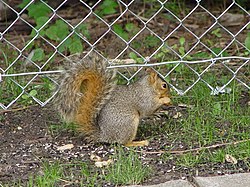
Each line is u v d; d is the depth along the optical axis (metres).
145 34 9.03
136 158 5.98
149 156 6.18
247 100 7.30
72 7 9.80
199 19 9.50
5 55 7.95
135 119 6.41
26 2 8.89
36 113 7.12
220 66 8.02
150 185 5.64
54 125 6.85
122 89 6.48
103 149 6.36
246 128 6.67
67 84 6.42
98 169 5.95
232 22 9.45
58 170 5.88
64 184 5.70
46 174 5.79
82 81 6.41
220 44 8.77
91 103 6.40
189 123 6.71
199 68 7.88
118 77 7.63
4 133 6.70
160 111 7.09
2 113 7.11
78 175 5.85
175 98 7.29
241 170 5.93
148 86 6.48
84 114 6.41
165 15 9.50
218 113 6.91
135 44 8.66
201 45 8.73
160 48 7.77
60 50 8.17
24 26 9.23
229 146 6.25
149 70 6.93
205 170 5.93
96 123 6.44
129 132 6.39
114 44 8.70
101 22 9.38
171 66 7.91
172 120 6.91
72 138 6.61
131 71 7.79
